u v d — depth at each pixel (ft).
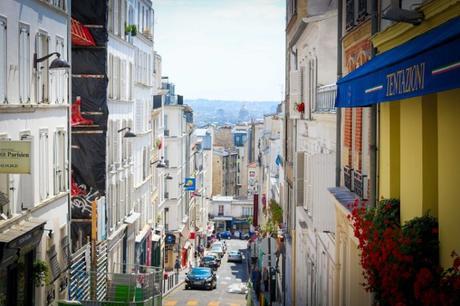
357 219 43.55
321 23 83.30
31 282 70.90
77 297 85.15
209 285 173.68
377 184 47.14
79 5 105.81
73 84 106.52
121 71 126.41
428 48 25.09
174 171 217.97
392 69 30.19
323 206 67.72
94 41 106.01
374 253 36.86
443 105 32.35
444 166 32.27
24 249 66.64
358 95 37.11
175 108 217.97
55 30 80.94
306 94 96.68
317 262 82.58
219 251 274.16
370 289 37.01
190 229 271.08
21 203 69.82
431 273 30.14
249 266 228.63
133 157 142.20
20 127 68.49
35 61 73.41
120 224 127.24
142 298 89.51
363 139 56.08
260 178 278.46
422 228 33.81
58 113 82.38
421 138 35.50
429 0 32.19
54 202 80.33
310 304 90.17
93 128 107.14
